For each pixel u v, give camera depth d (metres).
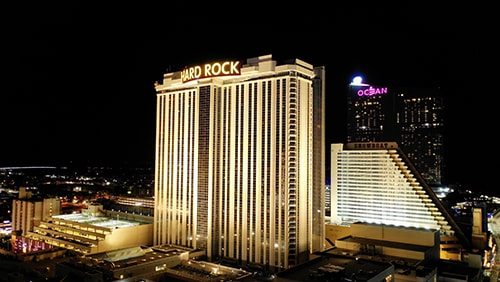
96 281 180.62
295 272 154.50
